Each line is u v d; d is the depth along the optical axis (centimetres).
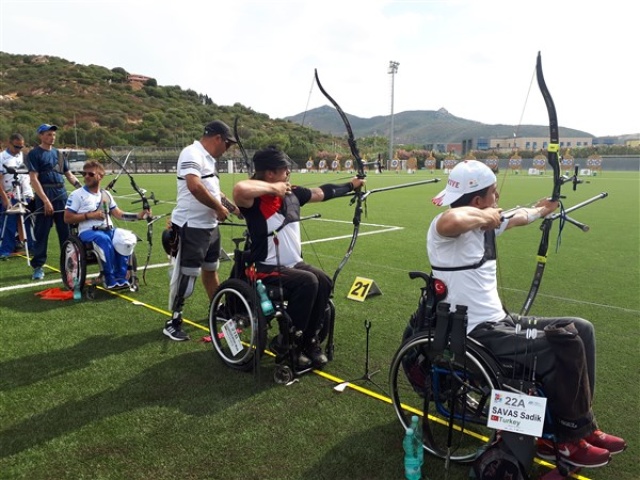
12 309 491
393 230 988
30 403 311
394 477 243
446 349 243
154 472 246
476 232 251
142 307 499
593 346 251
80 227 534
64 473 245
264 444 270
